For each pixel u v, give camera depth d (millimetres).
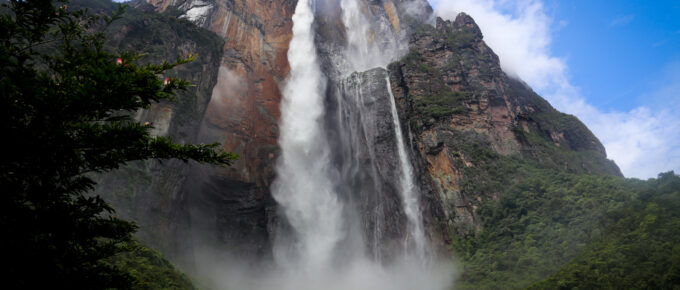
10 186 6871
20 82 6824
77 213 7730
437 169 50750
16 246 6754
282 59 68812
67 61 8305
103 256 8070
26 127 6844
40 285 6918
